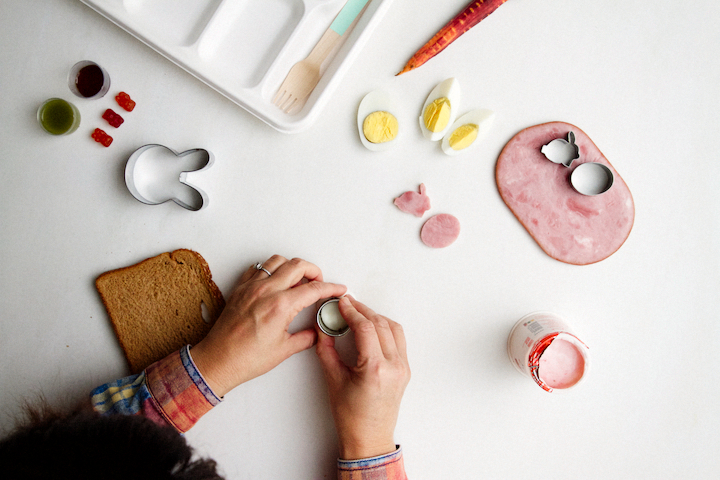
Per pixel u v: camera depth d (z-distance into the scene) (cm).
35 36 92
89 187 93
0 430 91
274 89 86
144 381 79
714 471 93
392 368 78
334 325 87
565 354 81
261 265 89
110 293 92
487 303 93
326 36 84
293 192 94
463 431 94
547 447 94
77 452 44
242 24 85
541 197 91
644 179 92
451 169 92
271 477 93
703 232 92
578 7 90
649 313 93
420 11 91
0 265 93
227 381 78
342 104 93
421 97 92
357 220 94
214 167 93
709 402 93
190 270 93
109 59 92
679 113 92
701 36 90
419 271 93
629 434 94
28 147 93
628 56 91
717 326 92
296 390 93
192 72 83
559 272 93
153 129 93
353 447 80
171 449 48
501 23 91
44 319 93
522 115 92
